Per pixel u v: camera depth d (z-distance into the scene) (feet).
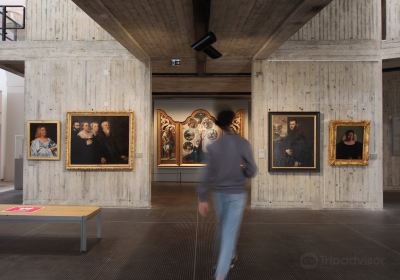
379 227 25.89
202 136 55.88
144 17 23.49
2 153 57.21
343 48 33.47
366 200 33.09
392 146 48.83
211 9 22.08
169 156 55.98
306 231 24.62
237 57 33.78
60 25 33.81
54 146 33.17
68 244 21.09
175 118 56.13
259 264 17.74
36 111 33.53
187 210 32.35
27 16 33.88
